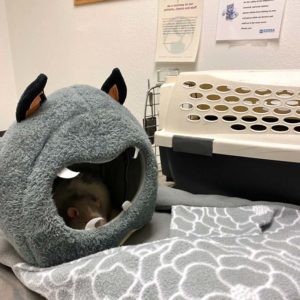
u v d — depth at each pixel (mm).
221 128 749
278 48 925
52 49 1414
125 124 599
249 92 711
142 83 1195
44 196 507
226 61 1011
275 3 898
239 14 952
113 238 588
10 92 1583
